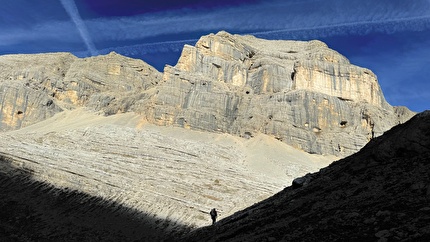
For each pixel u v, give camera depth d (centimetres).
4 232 6950
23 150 10775
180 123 15338
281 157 13425
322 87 17762
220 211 8525
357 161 3419
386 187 2492
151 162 10856
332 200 2750
